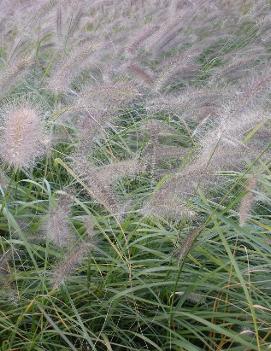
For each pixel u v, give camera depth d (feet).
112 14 4.64
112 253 2.25
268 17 4.54
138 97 2.97
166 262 2.28
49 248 2.28
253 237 1.93
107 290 2.08
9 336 1.98
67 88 2.68
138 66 3.05
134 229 2.20
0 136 1.96
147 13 4.76
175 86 3.87
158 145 2.36
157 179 2.49
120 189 2.59
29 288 2.18
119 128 3.25
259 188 2.20
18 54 3.47
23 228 2.25
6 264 2.09
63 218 1.99
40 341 1.94
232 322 1.95
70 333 1.87
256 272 2.22
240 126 2.03
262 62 3.71
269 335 2.01
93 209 2.38
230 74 3.29
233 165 2.09
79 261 1.90
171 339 2.00
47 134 2.16
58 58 3.55
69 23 3.71
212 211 2.01
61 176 2.86
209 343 2.06
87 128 2.28
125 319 2.15
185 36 4.21
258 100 2.25
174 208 1.90
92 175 1.97
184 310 2.04
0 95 2.47
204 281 2.06
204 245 2.28
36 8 3.70
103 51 3.32
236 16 5.10
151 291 2.01
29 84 3.35
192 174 1.90
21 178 2.80
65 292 2.07
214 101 2.60
